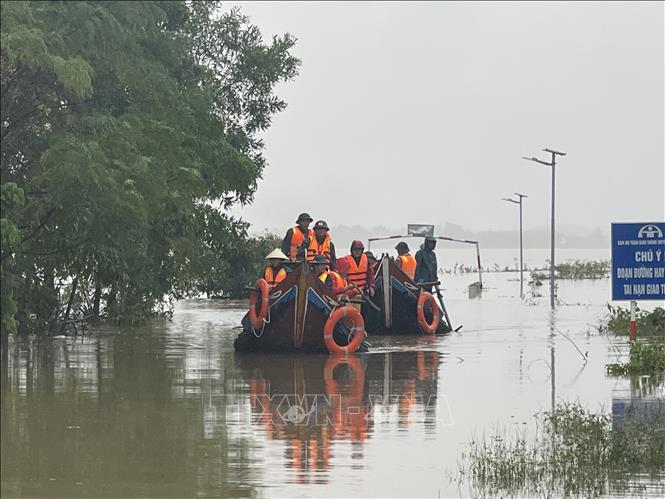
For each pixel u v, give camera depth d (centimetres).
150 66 2631
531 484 1185
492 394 1788
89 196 2308
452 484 1184
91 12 2308
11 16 2109
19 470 1249
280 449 1350
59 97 2380
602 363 2198
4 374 2045
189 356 2394
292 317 2436
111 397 1767
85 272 2848
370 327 2969
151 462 1284
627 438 1345
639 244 2016
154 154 2586
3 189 2078
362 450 1342
